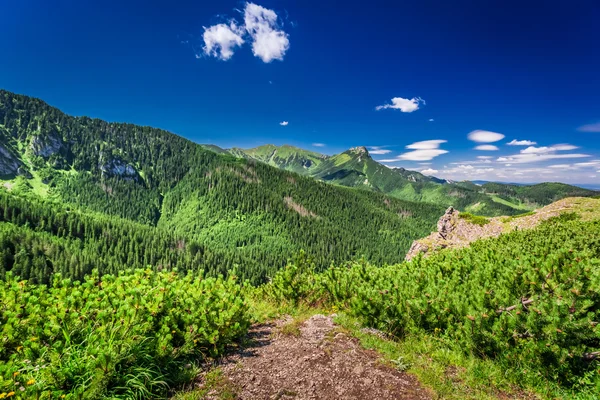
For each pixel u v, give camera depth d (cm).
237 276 855
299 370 607
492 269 884
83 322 562
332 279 1168
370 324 842
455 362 641
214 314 648
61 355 458
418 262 1240
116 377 464
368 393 536
